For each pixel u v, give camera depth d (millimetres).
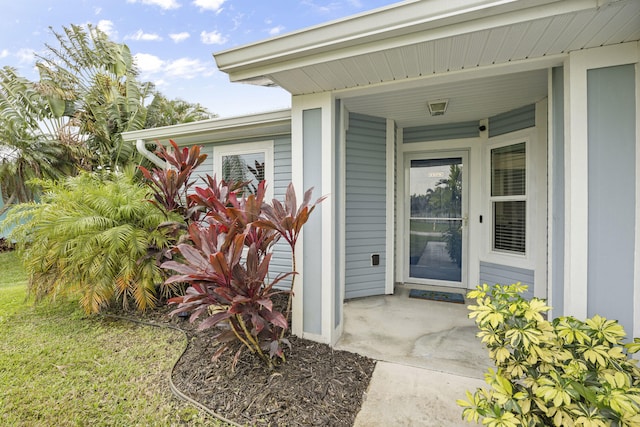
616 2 1399
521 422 1195
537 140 3305
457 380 2111
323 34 1962
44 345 2701
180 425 1708
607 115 1796
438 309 3551
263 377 2109
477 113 3732
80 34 9797
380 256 4148
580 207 1850
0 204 8797
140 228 3539
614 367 1307
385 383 2076
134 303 3654
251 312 2008
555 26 1600
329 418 1735
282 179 4469
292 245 2348
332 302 2629
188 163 3607
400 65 2082
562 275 2059
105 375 2219
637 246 1762
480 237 4055
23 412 1834
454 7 1613
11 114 8320
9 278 5617
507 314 1482
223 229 2246
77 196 3484
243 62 2240
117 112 9016
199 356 2441
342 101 2951
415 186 4523
